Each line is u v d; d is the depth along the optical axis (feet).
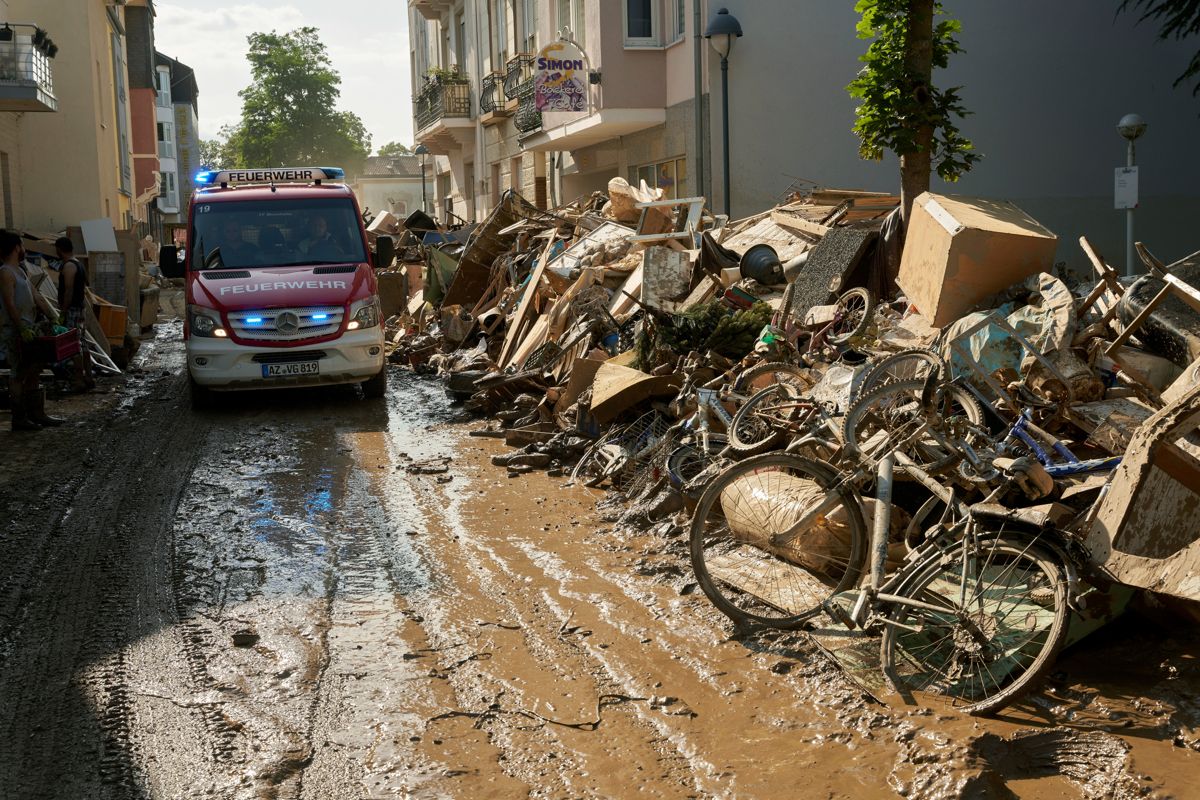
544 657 16.28
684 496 22.59
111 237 70.28
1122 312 20.71
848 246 32.01
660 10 65.82
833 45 61.16
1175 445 13.88
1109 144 65.77
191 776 12.89
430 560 21.40
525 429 33.09
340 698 14.98
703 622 17.38
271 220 44.65
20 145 96.63
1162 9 58.18
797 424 21.06
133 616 18.52
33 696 15.30
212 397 41.42
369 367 41.70
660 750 13.26
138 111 187.83
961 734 12.91
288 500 26.71
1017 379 20.02
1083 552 13.91
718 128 61.36
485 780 12.67
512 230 57.82
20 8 97.14
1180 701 13.15
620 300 38.17
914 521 17.16
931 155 36.76
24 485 28.60
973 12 63.98
